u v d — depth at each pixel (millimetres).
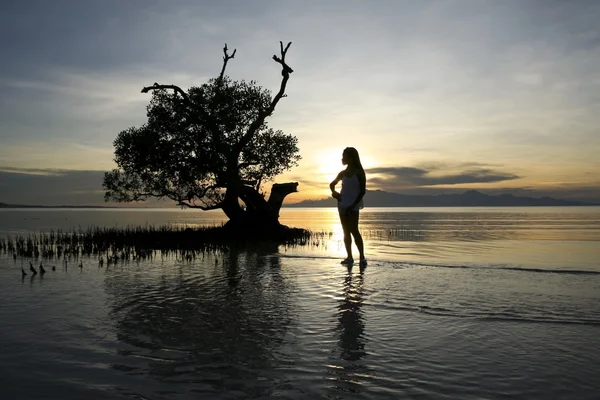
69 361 3279
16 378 2963
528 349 3492
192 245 13539
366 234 21328
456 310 4727
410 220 50844
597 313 4562
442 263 8477
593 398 2613
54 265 8945
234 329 4086
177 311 4805
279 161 21047
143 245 13555
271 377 2941
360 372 3025
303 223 47969
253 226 18688
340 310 4781
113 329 4113
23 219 55344
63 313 4746
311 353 3414
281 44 19031
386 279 6641
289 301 5250
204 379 2916
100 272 7840
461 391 2717
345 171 8859
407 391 2719
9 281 6883
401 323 4246
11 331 4066
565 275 6961
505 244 13992
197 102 19391
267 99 20625
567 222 41062
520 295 5449
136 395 2684
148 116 19672
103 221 47750
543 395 2658
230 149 19141
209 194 20344
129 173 20375
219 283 6535
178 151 19031
